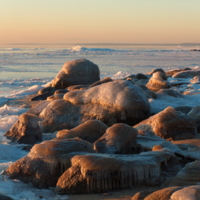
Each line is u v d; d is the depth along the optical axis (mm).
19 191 4762
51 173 4973
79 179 4621
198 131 8469
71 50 114562
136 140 6379
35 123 8031
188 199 3541
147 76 23406
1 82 24453
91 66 18234
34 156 5203
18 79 26766
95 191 4613
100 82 14406
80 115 9617
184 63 50188
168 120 7805
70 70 17781
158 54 86188
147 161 4883
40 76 29812
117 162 4660
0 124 9461
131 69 38281
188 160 5688
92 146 5625
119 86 9688
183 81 21172
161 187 4688
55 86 17953
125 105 9234
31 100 14742
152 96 13461
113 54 84188
